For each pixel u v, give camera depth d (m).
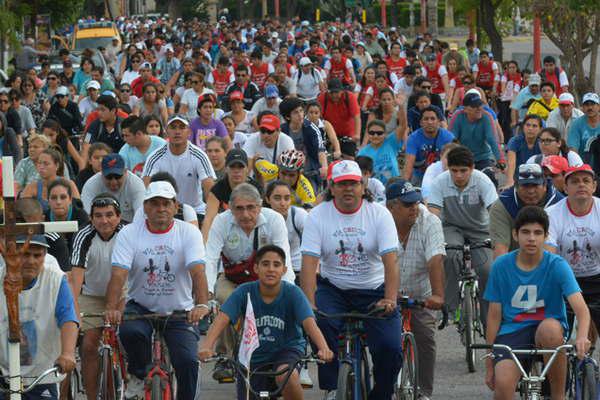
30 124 39.91
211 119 32.75
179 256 17.97
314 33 106.31
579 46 60.53
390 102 36.25
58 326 15.58
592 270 19.20
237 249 19.56
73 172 37.28
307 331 16.61
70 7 104.38
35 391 15.63
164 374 16.92
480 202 22.73
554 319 16.77
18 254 14.70
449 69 58.09
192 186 26.02
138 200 23.08
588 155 31.17
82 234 18.98
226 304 16.83
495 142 31.09
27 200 18.19
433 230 19.17
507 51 127.81
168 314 17.52
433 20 163.25
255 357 16.98
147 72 47.31
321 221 18.11
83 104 45.34
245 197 19.11
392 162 30.30
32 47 87.56
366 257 18.14
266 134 27.97
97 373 18.98
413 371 18.34
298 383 16.81
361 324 17.97
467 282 22.52
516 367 16.27
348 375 17.28
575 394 16.88
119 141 32.88
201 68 53.88
